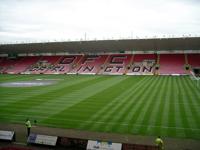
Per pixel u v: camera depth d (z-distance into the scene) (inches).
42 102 1407.5
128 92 1642.5
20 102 1414.9
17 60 3506.4
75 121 1067.3
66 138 813.9
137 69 2817.4
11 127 1005.2
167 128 959.0
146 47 3009.4
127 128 968.9
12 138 857.5
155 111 1181.7
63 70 3058.6
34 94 1638.8
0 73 3134.8
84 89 1800.0
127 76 2598.4
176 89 1722.4
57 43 3169.3
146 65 2861.7
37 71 3120.1
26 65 3319.4
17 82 2250.2
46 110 1242.6
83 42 3073.3
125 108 1244.5
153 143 824.9
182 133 907.4
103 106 1293.1
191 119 1058.7
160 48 2992.1
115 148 753.0
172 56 2955.2
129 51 3161.9
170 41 2815.0
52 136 831.7
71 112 1199.6
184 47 2898.6
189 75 2527.1
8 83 2183.8
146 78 2386.8
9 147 771.4
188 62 2790.4
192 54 2925.7
